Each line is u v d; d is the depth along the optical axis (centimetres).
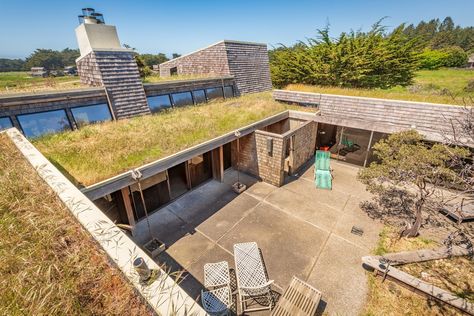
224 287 524
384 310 503
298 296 486
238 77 1549
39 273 210
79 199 299
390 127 1060
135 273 201
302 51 1977
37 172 367
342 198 916
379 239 704
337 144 1368
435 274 575
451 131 828
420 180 585
